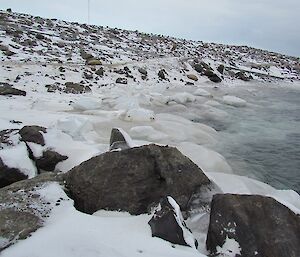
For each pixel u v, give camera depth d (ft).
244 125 43.39
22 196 15.42
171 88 60.13
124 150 17.69
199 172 18.16
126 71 60.39
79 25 100.32
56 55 59.47
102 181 16.67
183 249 12.67
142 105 46.70
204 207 17.03
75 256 11.47
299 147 35.42
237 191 20.74
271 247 13.20
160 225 13.25
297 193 23.80
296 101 64.54
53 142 23.75
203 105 51.24
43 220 13.74
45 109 35.42
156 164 17.30
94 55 66.23
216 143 34.58
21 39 63.41
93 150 23.56
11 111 32.37
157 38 111.96
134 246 12.35
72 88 44.45
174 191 16.89
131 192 16.40
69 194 16.75
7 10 99.60
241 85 78.48
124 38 98.17
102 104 40.91
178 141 31.86
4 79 42.37
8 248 11.89
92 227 13.39
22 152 20.97
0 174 19.31
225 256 13.25
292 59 137.18
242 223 13.74
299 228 13.93
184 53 95.30
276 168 29.40
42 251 11.64
